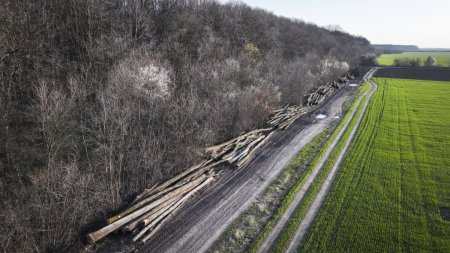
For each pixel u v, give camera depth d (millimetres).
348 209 15875
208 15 44438
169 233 13672
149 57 25156
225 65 32406
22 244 11156
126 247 12617
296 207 16016
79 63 23422
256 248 12883
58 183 13180
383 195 17344
